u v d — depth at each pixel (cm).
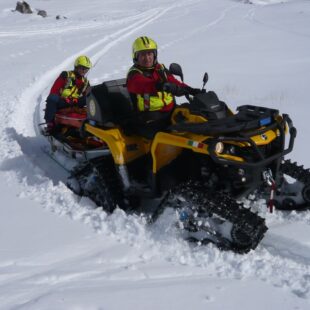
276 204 400
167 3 4722
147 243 339
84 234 355
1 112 773
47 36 2091
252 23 2603
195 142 328
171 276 295
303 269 301
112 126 425
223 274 297
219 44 1612
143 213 402
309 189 374
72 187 455
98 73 1114
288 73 1020
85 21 2866
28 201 424
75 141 571
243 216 312
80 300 258
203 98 360
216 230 325
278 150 350
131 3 4616
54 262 312
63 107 614
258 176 338
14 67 1232
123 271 298
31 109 817
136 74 403
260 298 264
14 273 294
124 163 404
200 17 3169
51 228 366
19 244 337
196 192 328
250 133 331
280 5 4825
